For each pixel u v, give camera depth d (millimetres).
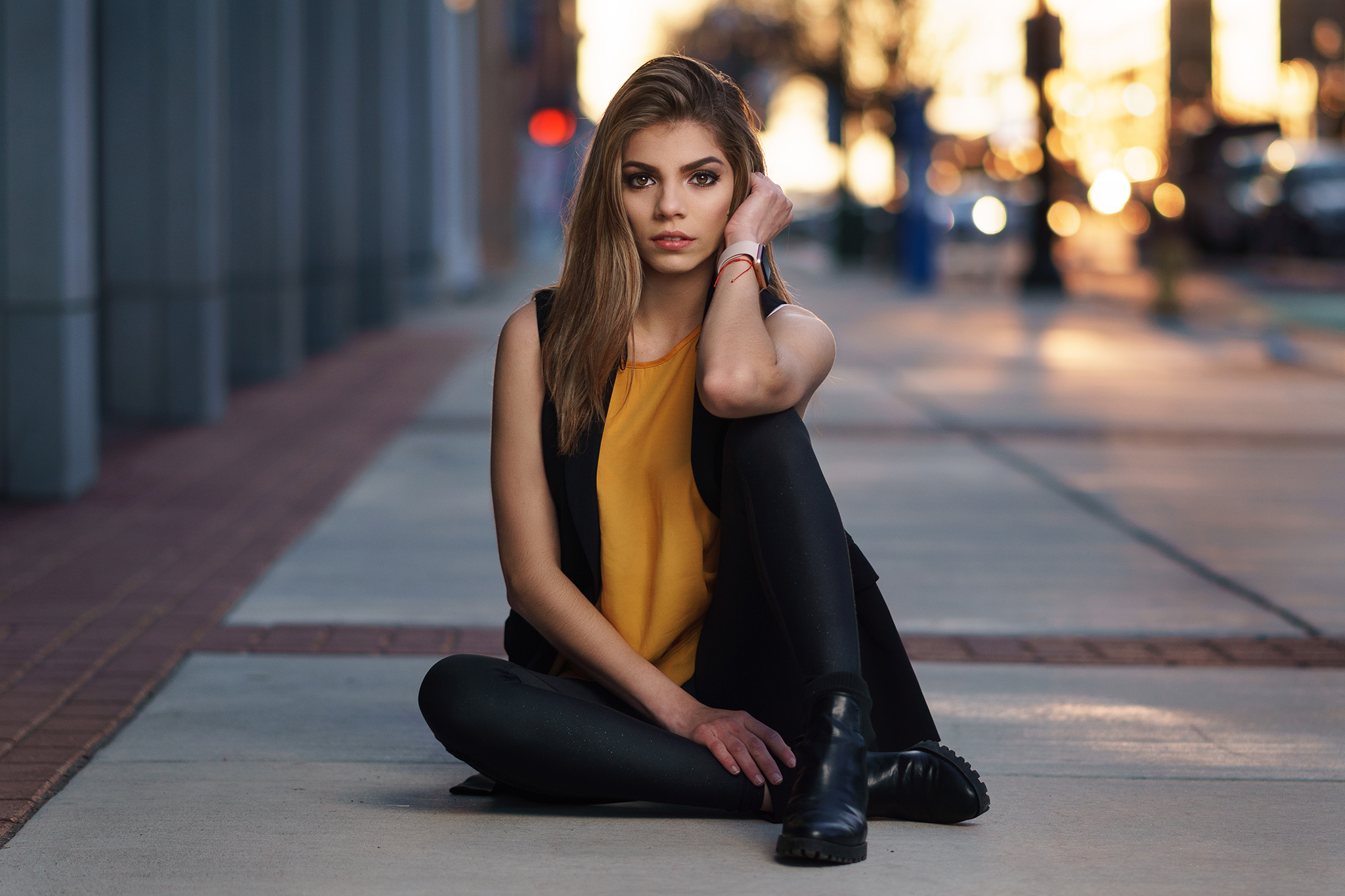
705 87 2693
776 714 2773
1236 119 48906
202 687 3885
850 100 36156
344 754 3299
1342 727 3613
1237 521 6488
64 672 3998
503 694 2623
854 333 16375
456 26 22203
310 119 13539
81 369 6875
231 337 11367
